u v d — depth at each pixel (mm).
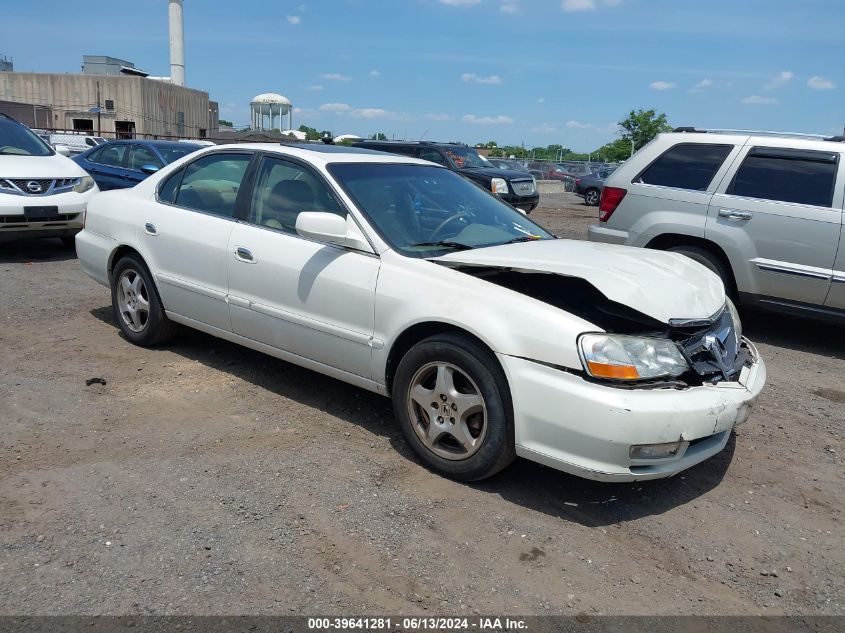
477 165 16578
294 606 2738
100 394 4668
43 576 2830
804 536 3463
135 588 2789
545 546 3227
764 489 3916
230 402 4641
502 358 3438
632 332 3635
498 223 4762
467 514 3445
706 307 3748
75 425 4191
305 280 4273
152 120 47781
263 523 3270
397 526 3305
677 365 3473
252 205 4738
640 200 7367
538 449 3416
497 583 2943
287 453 3969
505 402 3502
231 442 4070
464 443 3662
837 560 3273
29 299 6969
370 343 3996
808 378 5918
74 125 46594
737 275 6852
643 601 2896
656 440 3270
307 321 4285
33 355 5336
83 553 2986
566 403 3297
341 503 3475
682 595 2955
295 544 3125
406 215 4359
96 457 3818
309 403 4680
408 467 3881
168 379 4984
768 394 5453
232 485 3590
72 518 3236
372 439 4199
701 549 3297
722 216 6863
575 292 4078
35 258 9133
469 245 4250
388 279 3928
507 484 3762
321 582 2885
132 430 4164
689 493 3820
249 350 5652
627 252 4273
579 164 39156
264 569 2943
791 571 3170
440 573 2986
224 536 3154
